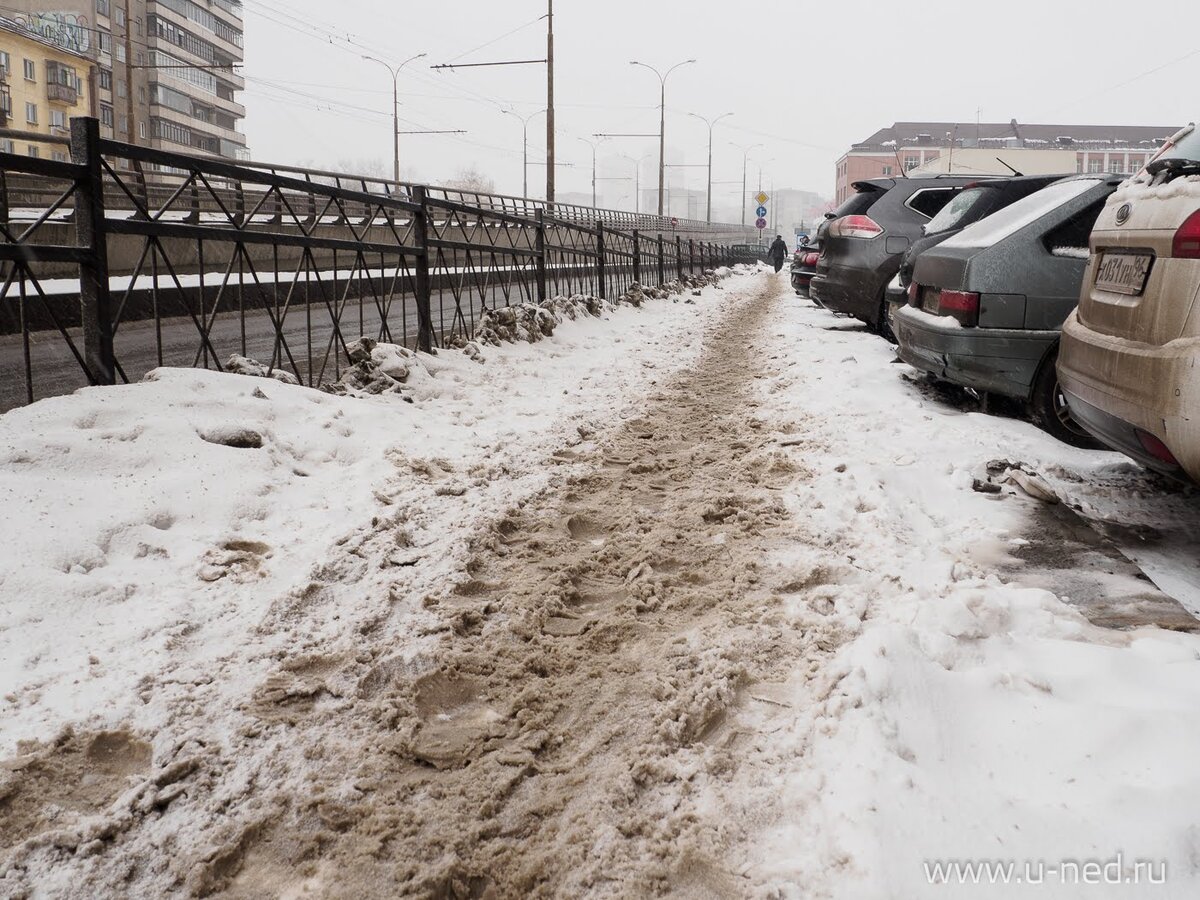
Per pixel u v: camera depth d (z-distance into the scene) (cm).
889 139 11519
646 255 2052
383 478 442
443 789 211
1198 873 170
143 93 7375
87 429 399
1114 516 425
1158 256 346
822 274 1132
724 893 176
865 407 639
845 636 281
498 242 1057
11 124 5412
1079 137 11075
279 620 291
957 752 214
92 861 183
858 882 171
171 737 225
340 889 179
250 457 418
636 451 549
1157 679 244
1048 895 166
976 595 290
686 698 248
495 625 297
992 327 572
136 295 988
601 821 199
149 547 325
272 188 584
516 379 791
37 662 250
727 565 351
